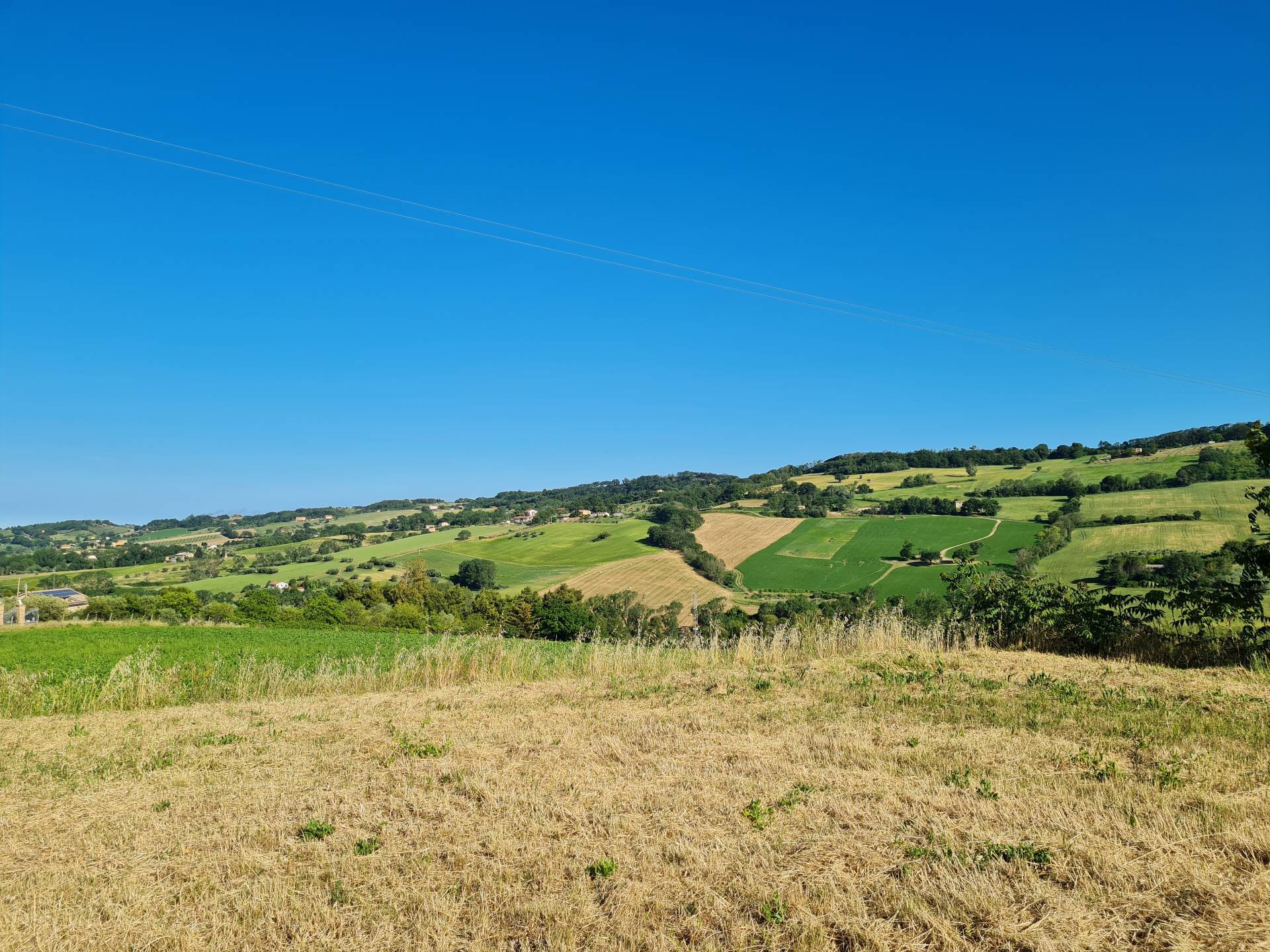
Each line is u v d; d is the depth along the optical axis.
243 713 12.95
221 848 6.50
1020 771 7.04
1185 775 6.62
